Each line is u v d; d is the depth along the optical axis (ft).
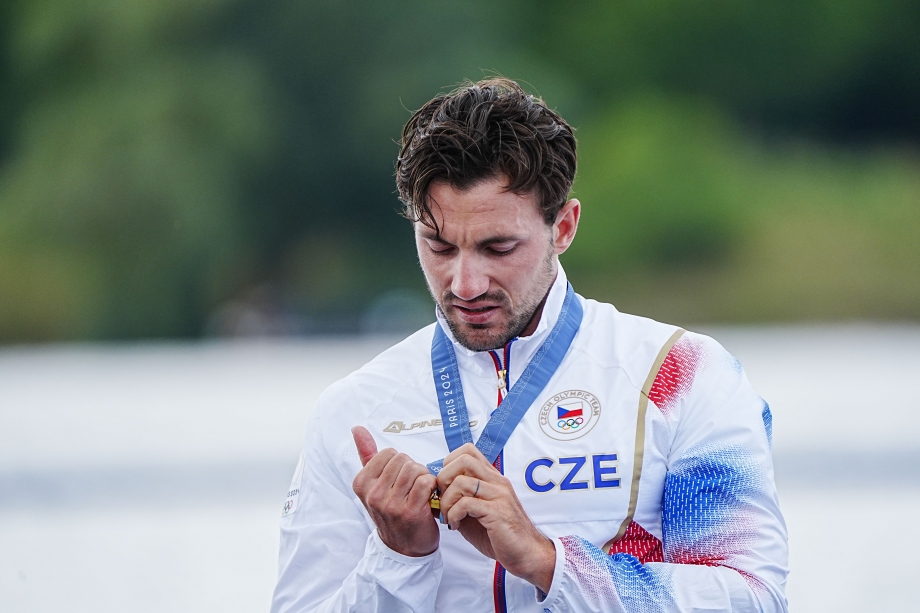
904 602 57.36
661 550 25.54
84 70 310.45
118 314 301.63
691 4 358.02
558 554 23.79
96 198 293.84
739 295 299.38
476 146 24.17
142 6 302.45
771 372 150.51
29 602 61.11
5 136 332.60
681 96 358.43
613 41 361.10
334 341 265.95
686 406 25.86
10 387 163.12
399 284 330.34
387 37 314.96
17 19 326.03
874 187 327.47
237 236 310.45
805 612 56.85
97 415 129.59
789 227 313.73
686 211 314.55
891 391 128.67
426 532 24.23
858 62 362.74
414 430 26.53
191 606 59.82
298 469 27.66
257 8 309.83
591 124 333.42
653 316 299.79
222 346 273.13
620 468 25.23
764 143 362.74
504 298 25.07
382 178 325.62
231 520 78.89
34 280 299.38
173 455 102.94
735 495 25.08
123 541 74.13
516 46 340.59
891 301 292.81
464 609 25.36
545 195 24.97
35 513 82.43
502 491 23.73
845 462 92.27
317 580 26.30
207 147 300.20
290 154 318.86
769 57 362.53
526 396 26.25
